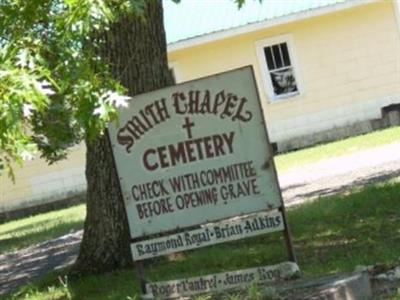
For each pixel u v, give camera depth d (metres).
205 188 7.21
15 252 14.80
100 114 4.46
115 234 9.84
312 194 14.18
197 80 7.14
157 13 9.73
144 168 7.32
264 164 7.08
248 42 25.20
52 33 4.51
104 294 8.74
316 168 18.31
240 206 7.14
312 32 25.06
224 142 7.13
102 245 9.88
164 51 9.86
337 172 16.66
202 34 24.70
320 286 6.80
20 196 24.80
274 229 7.13
